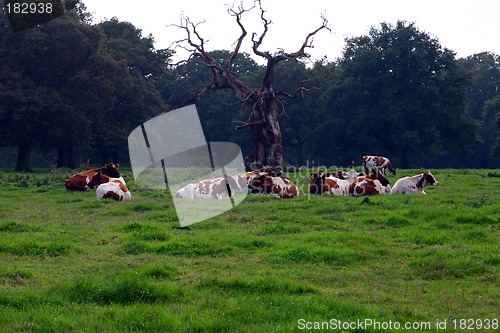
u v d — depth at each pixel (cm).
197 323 878
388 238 1509
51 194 2628
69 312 934
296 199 2280
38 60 4862
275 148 4253
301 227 1641
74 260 1301
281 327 857
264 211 1947
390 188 2556
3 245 1366
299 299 980
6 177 3506
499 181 3094
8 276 1144
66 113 4878
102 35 5253
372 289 1104
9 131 4712
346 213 1862
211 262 1288
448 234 1513
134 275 1103
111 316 919
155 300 998
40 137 4928
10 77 4734
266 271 1203
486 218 1653
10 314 919
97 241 1495
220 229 1653
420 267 1231
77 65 5116
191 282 1117
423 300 1044
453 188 2698
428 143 6462
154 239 1498
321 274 1192
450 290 1103
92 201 2294
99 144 5978
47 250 1357
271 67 4188
